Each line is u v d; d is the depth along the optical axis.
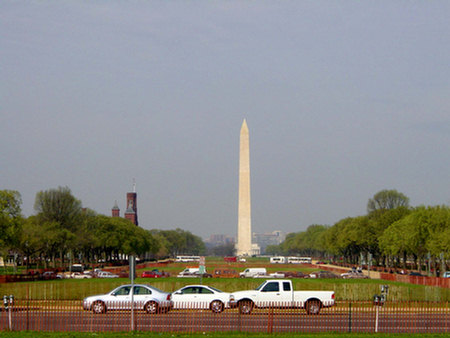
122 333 42.97
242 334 42.66
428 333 43.94
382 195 181.25
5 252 129.62
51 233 140.88
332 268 166.38
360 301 69.56
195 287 58.00
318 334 42.66
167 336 41.47
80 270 141.38
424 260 147.62
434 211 128.25
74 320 51.50
